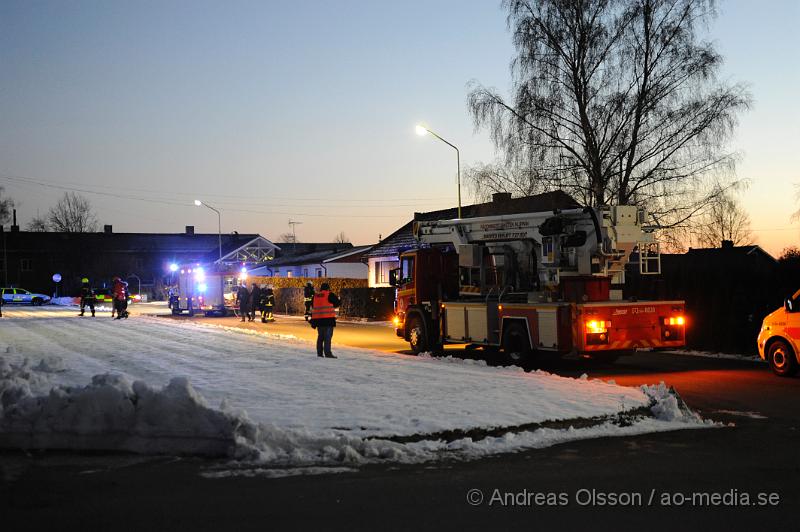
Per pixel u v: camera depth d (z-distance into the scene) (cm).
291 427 885
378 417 947
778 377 1487
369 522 594
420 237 2086
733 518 602
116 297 3706
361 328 3206
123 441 848
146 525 591
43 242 9100
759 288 1955
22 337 2408
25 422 866
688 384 1397
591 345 1539
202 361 1622
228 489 693
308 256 6962
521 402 1055
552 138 2831
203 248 9912
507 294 1762
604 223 1631
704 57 2698
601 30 2772
